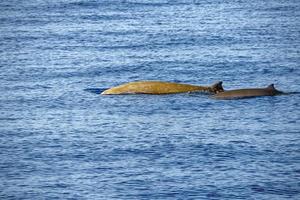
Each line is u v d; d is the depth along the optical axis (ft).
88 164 368.27
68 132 422.82
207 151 385.09
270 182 342.44
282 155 377.91
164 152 384.68
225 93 495.00
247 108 467.11
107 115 457.68
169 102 484.74
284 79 552.00
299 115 451.12
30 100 497.05
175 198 325.42
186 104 479.00
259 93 494.59
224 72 578.66
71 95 510.17
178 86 509.76
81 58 654.12
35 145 399.03
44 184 342.64
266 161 368.89
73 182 344.49
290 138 406.41
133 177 349.61
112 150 389.19
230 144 396.37
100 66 613.93
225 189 335.06
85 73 586.45
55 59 652.48
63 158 377.50
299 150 385.50
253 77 560.61
